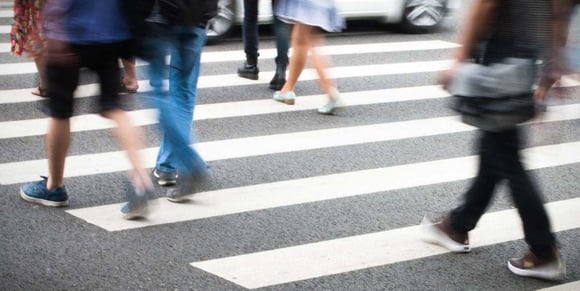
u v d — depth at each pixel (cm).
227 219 672
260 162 801
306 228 664
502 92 557
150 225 653
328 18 933
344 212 697
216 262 601
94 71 623
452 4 1376
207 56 1171
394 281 588
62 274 572
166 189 721
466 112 574
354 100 1012
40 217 658
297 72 977
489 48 564
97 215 667
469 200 623
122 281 567
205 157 805
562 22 554
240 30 1295
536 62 561
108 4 604
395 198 731
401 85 1083
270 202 709
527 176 585
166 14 624
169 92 686
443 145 873
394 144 869
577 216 716
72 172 750
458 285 588
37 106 928
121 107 638
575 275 611
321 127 911
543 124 892
